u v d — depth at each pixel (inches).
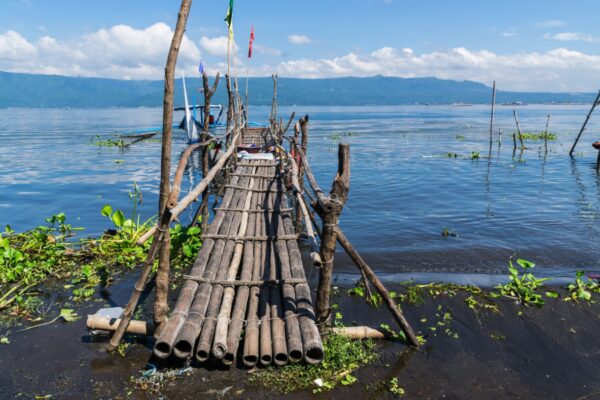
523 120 3169.3
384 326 227.1
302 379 184.1
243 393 175.8
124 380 184.1
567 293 275.6
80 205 579.5
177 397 173.5
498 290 282.4
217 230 313.7
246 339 192.9
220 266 255.6
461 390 184.1
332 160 1026.1
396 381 186.7
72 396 174.6
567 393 184.5
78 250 346.9
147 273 201.8
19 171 875.4
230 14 505.4
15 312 244.1
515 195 626.8
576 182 727.7
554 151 1181.7
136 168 919.7
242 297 225.1
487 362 205.5
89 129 2274.9
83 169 903.7
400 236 425.4
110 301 263.0
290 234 303.4
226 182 536.4
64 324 232.7
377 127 2442.2
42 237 338.0
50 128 2394.2
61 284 287.7
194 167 954.1
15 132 2054.6
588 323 241.3
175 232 356.2
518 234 429.4
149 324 211.2
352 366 194.5
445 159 1035.9
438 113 5383.9
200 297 217.5
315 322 203.5
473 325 238.4
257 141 872.9
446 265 345.1
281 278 244.5
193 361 194.5
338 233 210.7
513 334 230.2
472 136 1726.1
